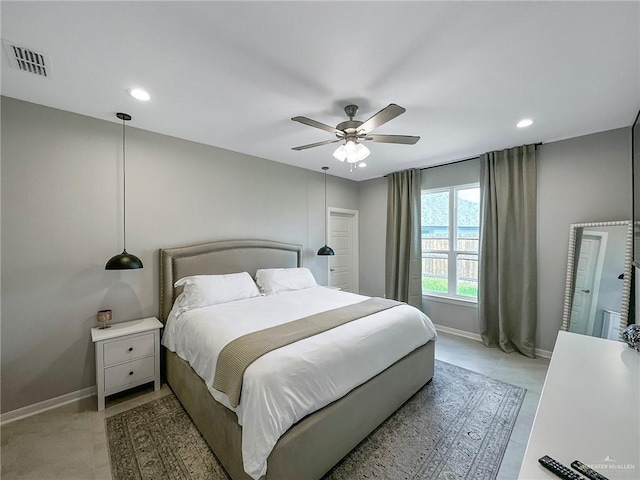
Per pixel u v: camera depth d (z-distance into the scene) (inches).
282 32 56.7
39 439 75.2
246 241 138.3
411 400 93.5
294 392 59.1
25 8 49.9
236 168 138.6
